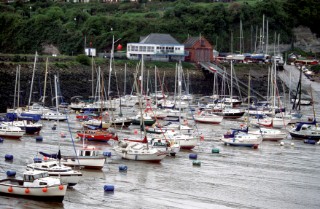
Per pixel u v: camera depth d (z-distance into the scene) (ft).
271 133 577.84
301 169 447.42
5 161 423.23
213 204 344.49
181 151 501.15
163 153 444.96
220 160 468.34
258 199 359.46
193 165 442.50
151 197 352.28
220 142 555.28
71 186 362.53
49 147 483.92
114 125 606.96
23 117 617.62
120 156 451.94
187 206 338.34
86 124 604.49
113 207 329.72
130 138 506.89
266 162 469.16
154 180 391.45
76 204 331.77
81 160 407.44
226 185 388.37
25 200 332.60
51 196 331.36
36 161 383.24
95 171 407.44
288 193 376.07
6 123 553.64
